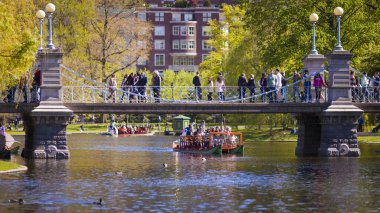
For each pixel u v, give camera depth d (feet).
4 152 249.14
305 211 146.41
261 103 254.47
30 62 204.64
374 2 335.67
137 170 216.54
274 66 329.93
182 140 307.78
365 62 329.52
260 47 357.82
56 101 240.53
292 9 323.16
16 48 202.18
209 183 185.47
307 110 255.29
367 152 279.08
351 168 218.18
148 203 154.71
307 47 312.29
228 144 290.76
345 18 322.55
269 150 304.71
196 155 280.92
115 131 512.63
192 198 161.17
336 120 252.62
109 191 170.81
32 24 261.03
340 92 253.65
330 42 315.99
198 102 253.24
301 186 179.52
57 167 218.59
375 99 262.47
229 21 500.33
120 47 423.64
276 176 199.62
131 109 248.52
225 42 529.86
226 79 407.44
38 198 159.33
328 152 253.24
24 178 191.11
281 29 325.83
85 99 287.07
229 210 147.33
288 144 353.10
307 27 321.93
